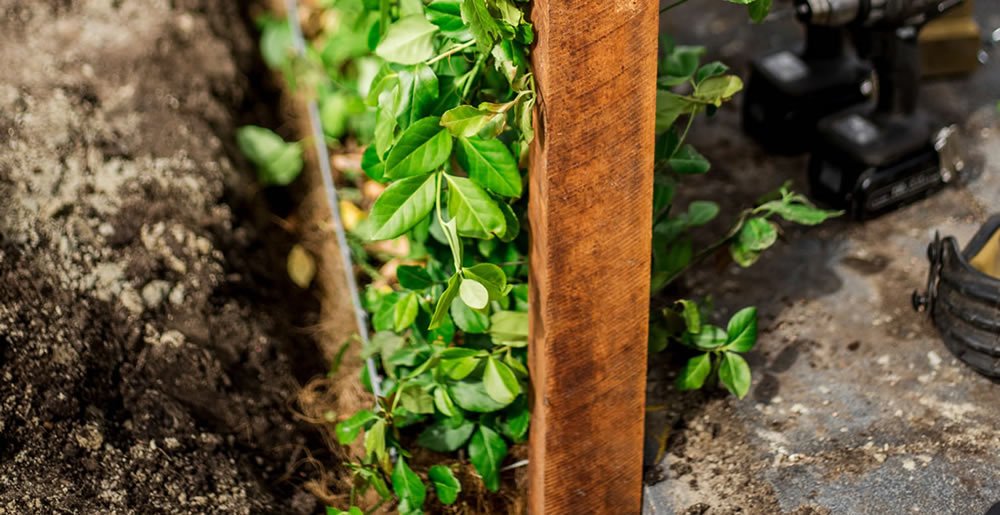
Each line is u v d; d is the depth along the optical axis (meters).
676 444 1.41
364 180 1.83
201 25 1.94
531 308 1.26
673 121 1.36
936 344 1.48
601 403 1.27
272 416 1.54
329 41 1.81
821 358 1.48
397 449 1.42
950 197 1.66
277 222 1.83
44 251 1.53
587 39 1.13
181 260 1.60
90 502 1.33
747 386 1.38
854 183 1.61
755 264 1.60
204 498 1.38
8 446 1.33
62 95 1.74
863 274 1.58
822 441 1.39
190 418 1.46
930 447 1.37
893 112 1.61
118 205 1.62
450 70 1.33
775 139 1.74
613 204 1.19
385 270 1.67
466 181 1.23
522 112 1.17
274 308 1.68
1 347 1.39
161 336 1.52
